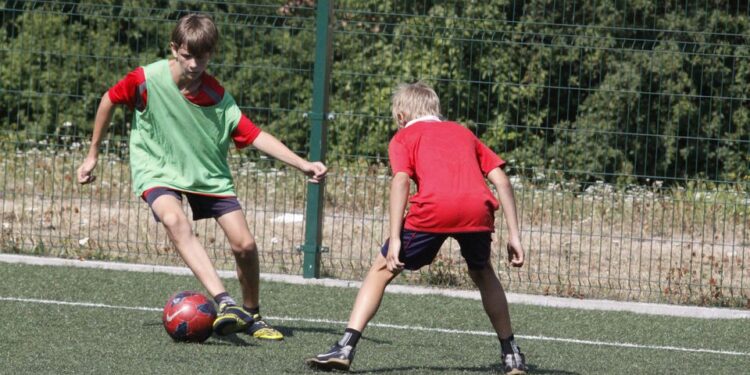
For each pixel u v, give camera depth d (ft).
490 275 52.75
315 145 87.10
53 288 77.82
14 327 62.18
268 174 107.55
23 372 50.11
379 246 100.99
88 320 65.62
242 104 124.67
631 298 87.15
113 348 56.75
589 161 117.60
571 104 118.32
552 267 96.94
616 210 105.91
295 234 105.91
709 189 97.14
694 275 96.94
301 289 83.56
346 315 73.87
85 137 104.32
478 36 115.44
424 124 53.21
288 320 70.49
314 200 87.66
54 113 135.13
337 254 98.53
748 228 109.19
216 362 54.08
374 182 95.35
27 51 111.96
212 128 60.39
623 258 101.96
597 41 113.91
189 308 58.59
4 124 130.00
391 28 112.68
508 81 106.52
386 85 106.11
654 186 95.66
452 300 81.87
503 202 51.80
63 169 103.65
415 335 67.00
